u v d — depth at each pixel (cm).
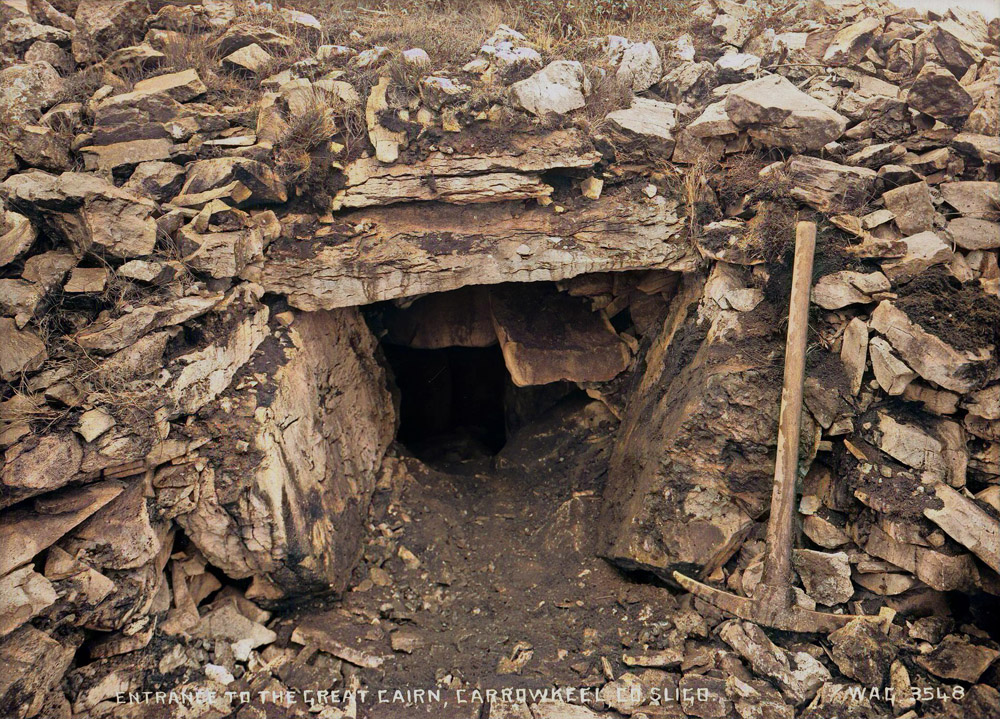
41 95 173
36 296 146
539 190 179
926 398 163
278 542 161
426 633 178
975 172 176
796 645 165
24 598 131
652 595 179
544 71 179
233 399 166
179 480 158
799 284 163
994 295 161
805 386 172
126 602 145
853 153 180
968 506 154
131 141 170
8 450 136
